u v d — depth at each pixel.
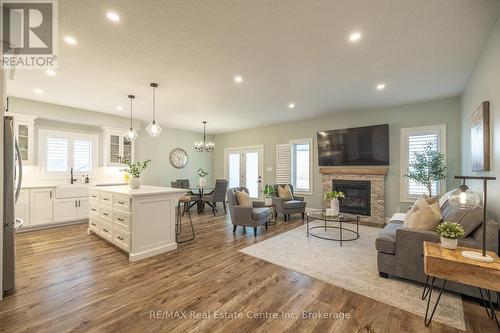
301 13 1.99
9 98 4.22
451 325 1.73
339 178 5.58
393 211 4.93
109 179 5.89
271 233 4.23
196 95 4.18
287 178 6.61
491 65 2.33
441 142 4.39
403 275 2.36
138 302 2.04
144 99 4.41
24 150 4.48
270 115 5.74
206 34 2.31
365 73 3.25
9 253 2.20
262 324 1.75
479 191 2.87
